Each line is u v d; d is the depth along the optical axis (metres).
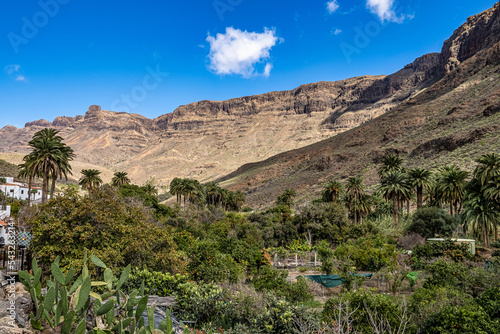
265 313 11.22
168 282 13.88
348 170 134.25
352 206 59.94
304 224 55.22
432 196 56.88
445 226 44.84
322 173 148.75
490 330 10.25
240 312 11.74
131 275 13.98
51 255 14.47
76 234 15.25
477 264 24.83
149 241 17.52
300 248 45.41
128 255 16.47
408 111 170.88
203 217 64.75
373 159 129.62
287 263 35.84
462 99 145.75
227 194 103.19
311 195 120.19
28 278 3.04
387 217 57.94
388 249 33.75
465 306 11.45
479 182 39.94
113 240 16.34
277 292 17.67
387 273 22.66
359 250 31.20
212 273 17.55
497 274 15.95
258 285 18.59
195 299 11.86
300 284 18.98
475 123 107.38
